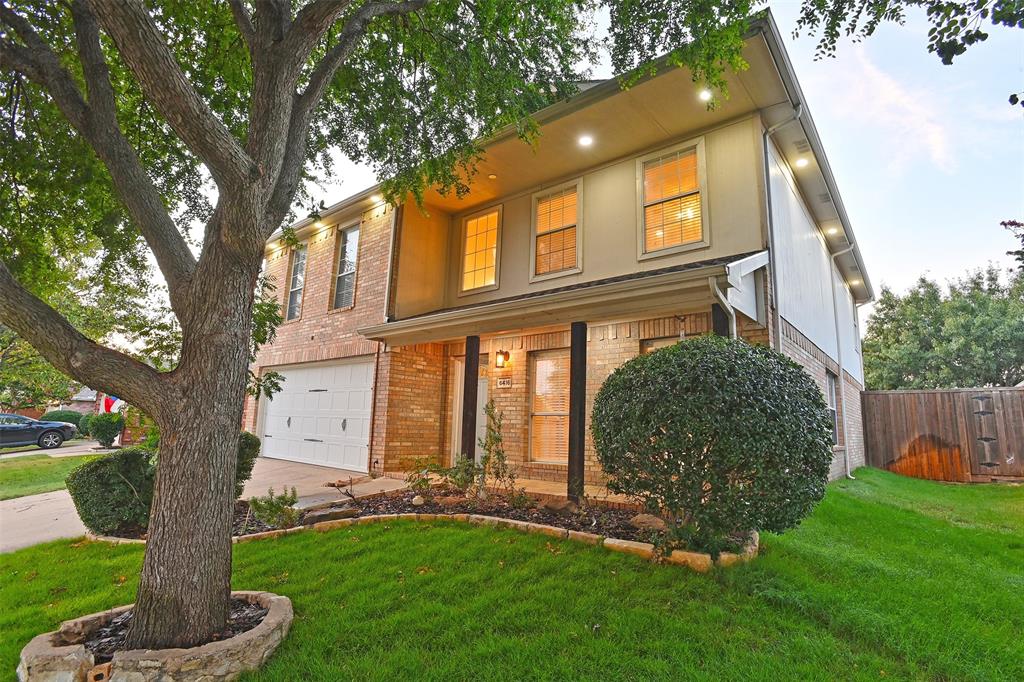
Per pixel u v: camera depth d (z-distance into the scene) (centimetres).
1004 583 391
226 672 257
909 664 265
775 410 379
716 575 369
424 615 318
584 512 552
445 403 972
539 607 326
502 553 425
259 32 360
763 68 600
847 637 295
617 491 430
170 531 283
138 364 300
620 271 768
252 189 298
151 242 334
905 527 577
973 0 399
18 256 554
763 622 309
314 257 1182
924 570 419
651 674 257
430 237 1009
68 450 1594
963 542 519
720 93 625
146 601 277
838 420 1028
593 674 257
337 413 1012
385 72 650
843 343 1220
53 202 561
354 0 543
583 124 718
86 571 418
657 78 621
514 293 896
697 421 376
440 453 950
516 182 897
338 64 418
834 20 472
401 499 668
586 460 740
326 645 284
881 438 1217
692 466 382
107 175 558
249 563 421
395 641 289
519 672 258
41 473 1008
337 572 393
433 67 641
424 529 506
